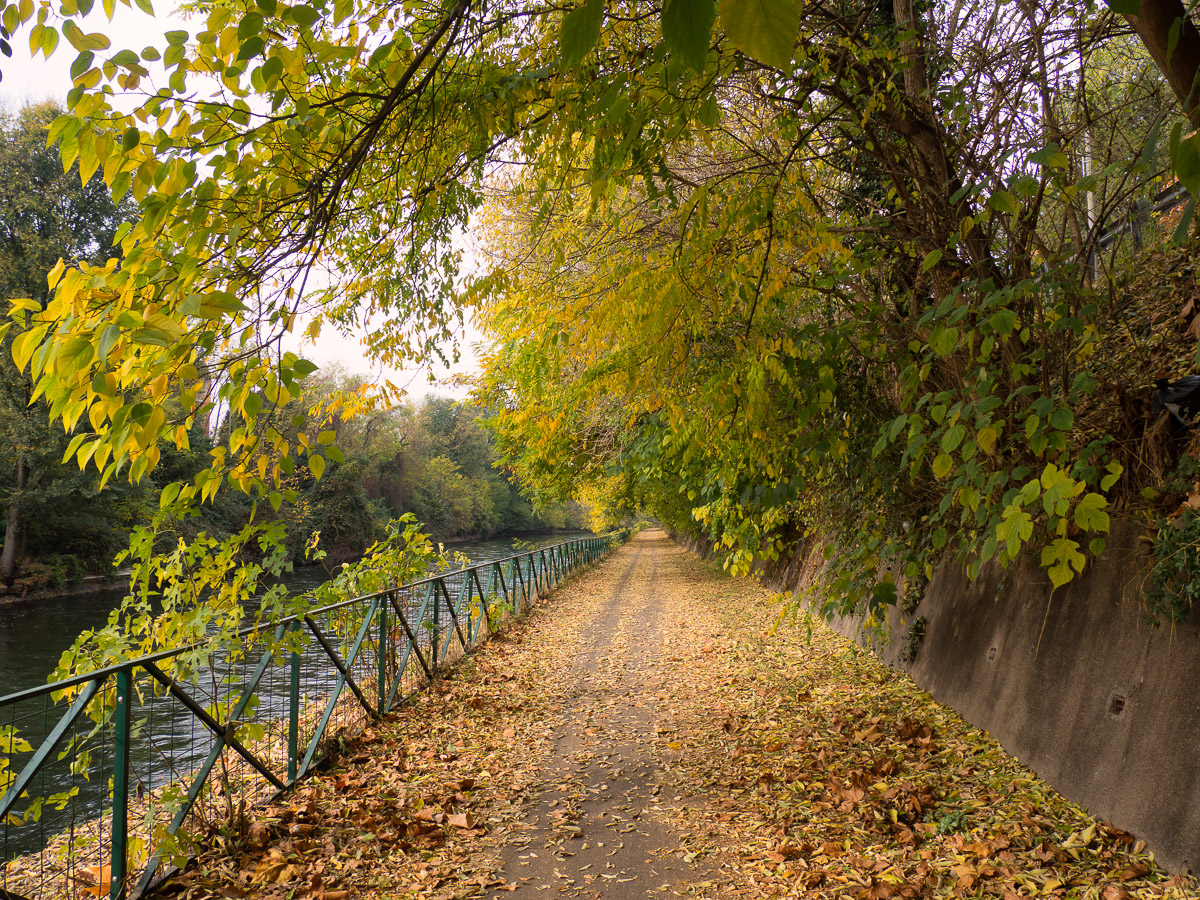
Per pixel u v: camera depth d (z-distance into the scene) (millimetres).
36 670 13406
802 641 8992
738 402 4148
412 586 7242
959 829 3535
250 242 2539
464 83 3008
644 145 2662
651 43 2832
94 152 2129
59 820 5082
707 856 3604
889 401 5293
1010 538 2625
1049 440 2900
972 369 4082
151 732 4039
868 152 4527
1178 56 1815
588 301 3820
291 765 4652
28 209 24688
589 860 3643
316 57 2361
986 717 4801
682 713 6355
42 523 25688
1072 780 3672
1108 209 3730
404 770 5016
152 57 2135
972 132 4246
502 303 5383
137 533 4148
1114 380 4301
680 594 15969
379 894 3330
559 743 5629
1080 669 3924
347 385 4270
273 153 2549
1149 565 3486
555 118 3080
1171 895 2697
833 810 3955
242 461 2516
